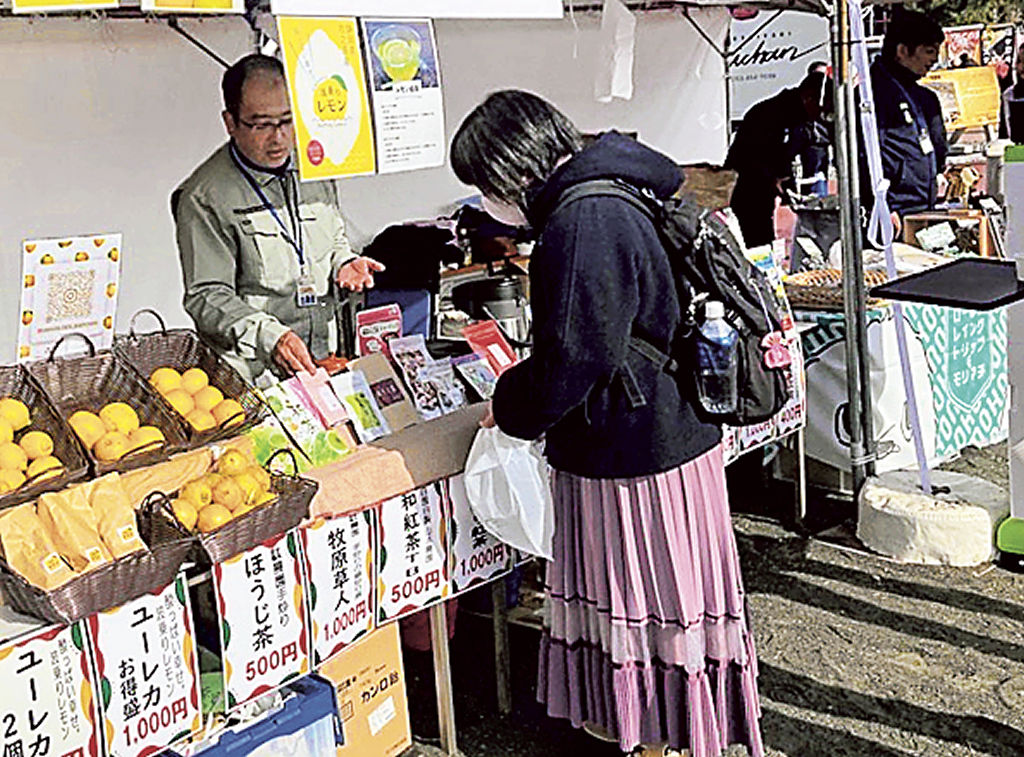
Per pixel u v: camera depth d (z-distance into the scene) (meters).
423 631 3.13
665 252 2.19
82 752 1.85
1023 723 2.86
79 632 1.83
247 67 3.00
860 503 3.98
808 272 4.61
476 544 2.55
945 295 2.81
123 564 1.84
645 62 5.50
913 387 3.88
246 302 3.07
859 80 3.69
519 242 4.33
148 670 1.93
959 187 6.68
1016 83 8.34
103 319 2.34
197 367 2.44
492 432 2.36
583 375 2.09
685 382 2.24
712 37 5.84
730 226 3.79
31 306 2.21
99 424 2.13
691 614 2.31
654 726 2.41
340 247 3.33
